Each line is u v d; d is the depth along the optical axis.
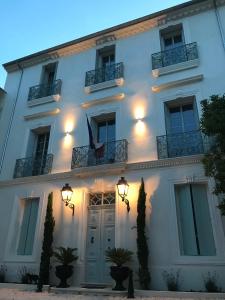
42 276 8.92
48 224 9.84
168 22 12.29
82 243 9.53
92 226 9.93
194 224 8.61
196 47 11.03
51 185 10.95
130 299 7.02
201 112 9.80
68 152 11.45
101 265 9.28
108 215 9.88
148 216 8.95
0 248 10.60
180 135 9.77
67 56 14.05
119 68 12.06
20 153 12.41
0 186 11.87
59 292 8.29
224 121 6.93
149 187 9.38
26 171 11.78
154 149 9.97
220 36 10.93
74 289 8.19
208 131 7.25
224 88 9.95
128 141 10.51
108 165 10.02
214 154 7.27
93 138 11.49
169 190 9.07
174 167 9.34
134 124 10.73
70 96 12.72
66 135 11.84
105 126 11.78
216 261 7.81
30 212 11.08
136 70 11.84
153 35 12.34
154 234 8.66
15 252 10.49
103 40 13.34
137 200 9.24
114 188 9.89
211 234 8.36
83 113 11.98
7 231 10.83
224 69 10.25
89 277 9.23
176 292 7.33
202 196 8.87
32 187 11.28
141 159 9.98
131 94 11.40
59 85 13.16
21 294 7.95
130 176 9.80
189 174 9.03
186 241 8.52
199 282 7.72
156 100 10.80
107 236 9.59
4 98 14.38
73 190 10.48
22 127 13.05
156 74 11.19
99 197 10.27
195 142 9.46
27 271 9.80
